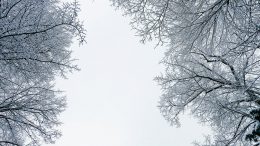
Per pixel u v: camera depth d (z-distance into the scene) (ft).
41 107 21.53
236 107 21.08
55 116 21.65
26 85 22.13
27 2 15.64
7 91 20.26
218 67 23.77
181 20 22.17
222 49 23.73
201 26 21.65
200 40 22.62
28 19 15.30
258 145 18.31
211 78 22.17
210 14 21.33
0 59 15.83
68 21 15.46
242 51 16.51
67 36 22.99
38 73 18.61
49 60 17.87
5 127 21.40
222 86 21.75
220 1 20.45
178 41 23.15
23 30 15.10
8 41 14.96
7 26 14.48
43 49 17.06
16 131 21.58
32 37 15.57
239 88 20.31
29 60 16.84
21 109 19.61
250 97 20.52
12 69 17.80
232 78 23.00
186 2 21.77
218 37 24.03
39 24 15.56
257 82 20.49
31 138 21.17
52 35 16.57
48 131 21.09
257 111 18.89
